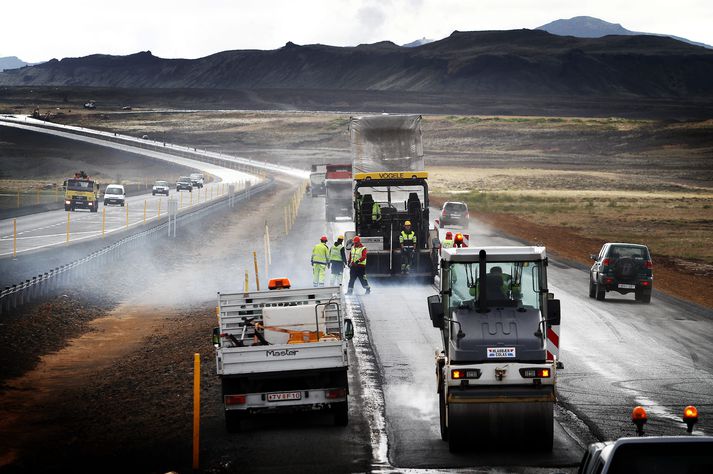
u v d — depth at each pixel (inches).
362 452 1294.3
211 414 1555.1
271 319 1520.7
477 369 1266.0
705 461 637.9
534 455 1266.0
